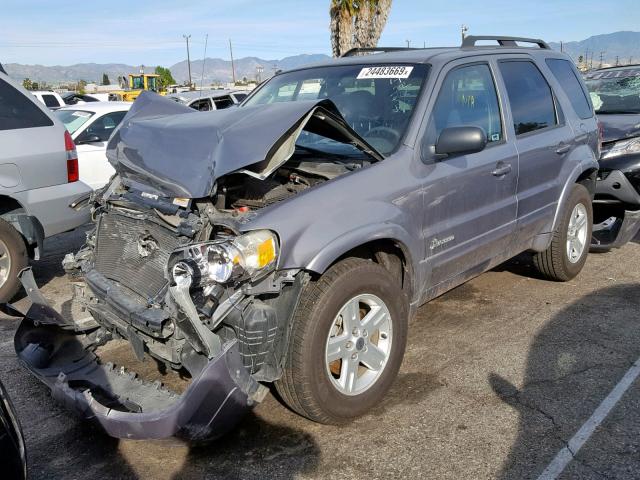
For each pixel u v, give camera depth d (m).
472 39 4.70
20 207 5.48
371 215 3.26
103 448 3.17
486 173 4.14
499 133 4.44
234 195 3.45
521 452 3.06
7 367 4.11
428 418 3.38
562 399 3.55
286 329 2.96
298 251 2.91
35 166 5.44
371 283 3.24
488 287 5.48
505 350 4.21
